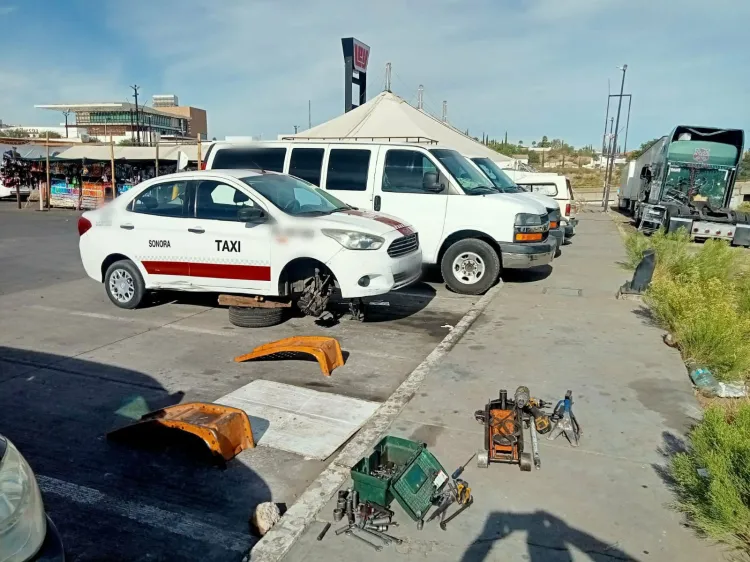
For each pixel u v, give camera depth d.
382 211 8.79
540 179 15.03
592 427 4.25
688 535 3.04
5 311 7.67
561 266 11.10
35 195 26.80
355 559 2.89
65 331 6.79
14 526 2.07
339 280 6.34
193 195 7.03
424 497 3.25
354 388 5.14
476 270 8.64
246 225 6.65
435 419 4.36
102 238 7.52
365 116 15.99
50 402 4.84
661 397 4.75
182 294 8.55
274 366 5.69
